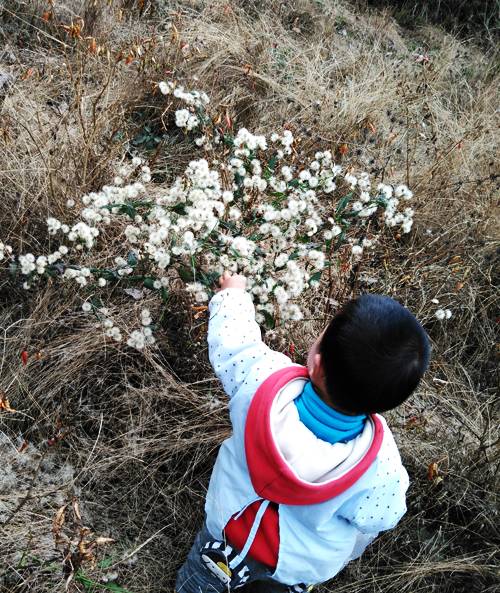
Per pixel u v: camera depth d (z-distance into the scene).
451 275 2.80
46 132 2.64
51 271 2.04
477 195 3.20
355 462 1.40
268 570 1.55
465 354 2.82
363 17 4.66
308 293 2.44
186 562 1.82
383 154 3.29
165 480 2.11
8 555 1.78
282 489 1.40
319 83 3.60
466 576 2.13
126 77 3.08
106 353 2.21
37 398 2.11
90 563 1.82
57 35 3.22
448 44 4.73
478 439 2.39
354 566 2.09
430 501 2.25
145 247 2.13
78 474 1.98
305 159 2.86
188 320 2.21
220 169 2.48
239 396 1.50
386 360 1.29
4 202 2.42
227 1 3.86
